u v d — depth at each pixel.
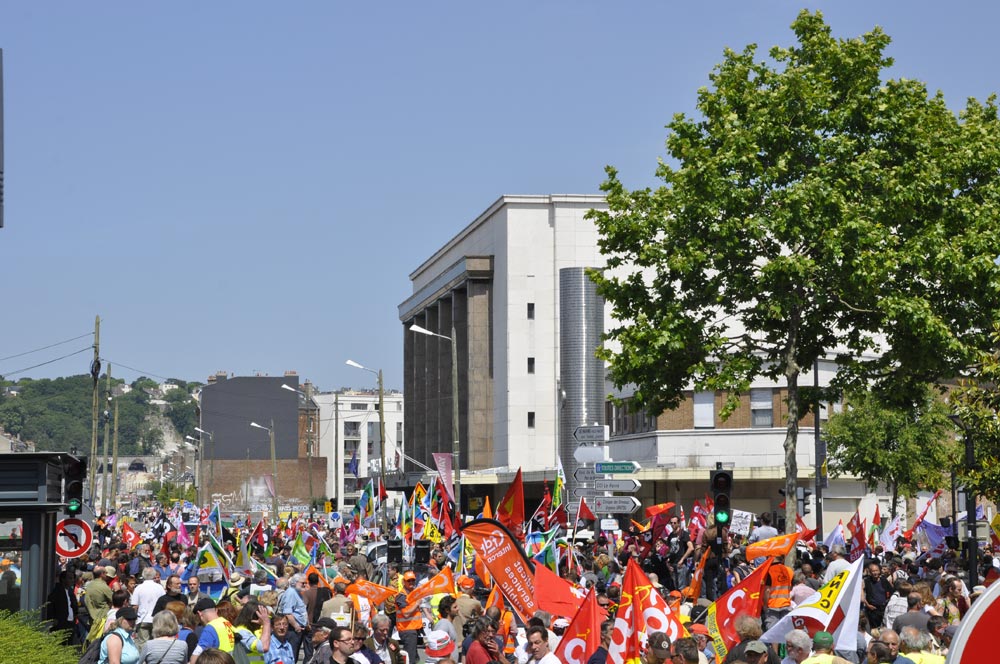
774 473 61.12
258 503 170.62
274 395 176.25
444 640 15.57
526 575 16.83
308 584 22.45
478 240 91.44
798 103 29.78
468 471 82.06
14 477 19.77
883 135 30.44
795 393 29.72
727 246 29.38
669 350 29.70
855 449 52.44
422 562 28.95
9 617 16.92
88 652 15.36
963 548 27.59
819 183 28.75
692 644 11.07
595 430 25.38
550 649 14.38
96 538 47.19
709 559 24.86
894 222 30.31
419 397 105.06
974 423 29.20
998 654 4.23
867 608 21.23
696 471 62.38
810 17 30.83
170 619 14.22
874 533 34.31
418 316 106.38
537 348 83.25
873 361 31.28
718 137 30.03
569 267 79.19
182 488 183.38
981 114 34.19
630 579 13.22
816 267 28.72
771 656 12.13
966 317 30.69
